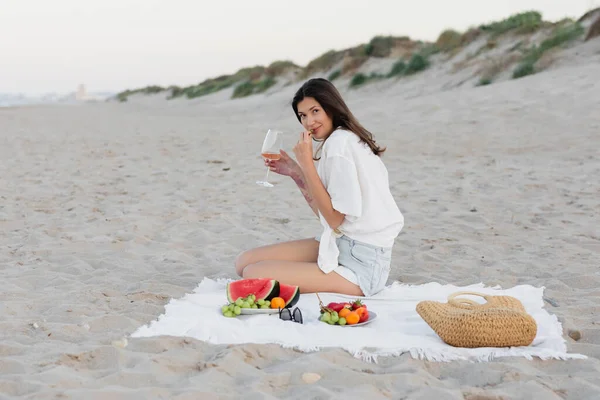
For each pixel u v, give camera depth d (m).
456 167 10.48
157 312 4.29
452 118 14.60
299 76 33.84
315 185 4.27
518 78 19.03
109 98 59.38
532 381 3.21
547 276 5.29
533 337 3.70
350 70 29.92
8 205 8.02
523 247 6.22
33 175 10.26
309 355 3.51
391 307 4.40
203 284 4.90
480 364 3.46
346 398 3.00
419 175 9.94
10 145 13.95
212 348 3.63
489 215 7.51
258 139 14.66
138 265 5.58
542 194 8.49
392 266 5.64
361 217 4.45
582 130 12.29
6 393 3.03
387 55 29.70
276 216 7.49
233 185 9.34
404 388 3.16
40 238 6.41
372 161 4.43
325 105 4.41
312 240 4.79
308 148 4.23
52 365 3.33
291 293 4.33
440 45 27.27
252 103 32.50
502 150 11.67
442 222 7.22
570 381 3.25
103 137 15.61
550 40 21.33
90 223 7.09
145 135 16.03
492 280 5.16
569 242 6.39
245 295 4.30
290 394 3.11
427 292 4.71
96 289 4.77
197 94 44.59
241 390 3.10
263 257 4.73
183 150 13.13
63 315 4.16
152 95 53.00
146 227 6.92
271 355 3.56
